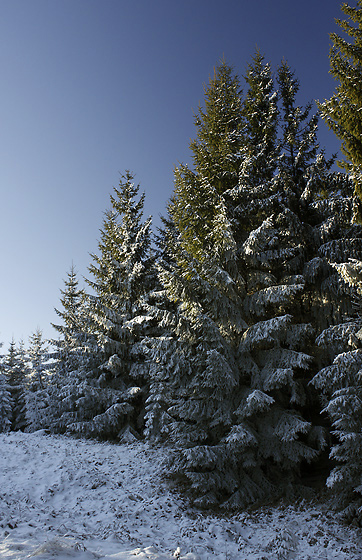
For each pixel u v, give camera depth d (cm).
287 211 1345
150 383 1719
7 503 854
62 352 2283
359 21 1037
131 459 1290
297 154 1553
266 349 1198
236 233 1362
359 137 998
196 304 1133
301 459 1061
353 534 768
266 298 1134
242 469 1051
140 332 1861
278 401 1148
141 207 2209
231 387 1070
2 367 3353
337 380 938
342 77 1015
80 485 1035
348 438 810
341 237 1335
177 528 838
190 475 963
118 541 711
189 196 1385
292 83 1777
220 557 705
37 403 2666
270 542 765
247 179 1382
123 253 2012
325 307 1295
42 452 1305
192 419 1085
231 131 1548
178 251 1263
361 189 984
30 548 588
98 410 1744
